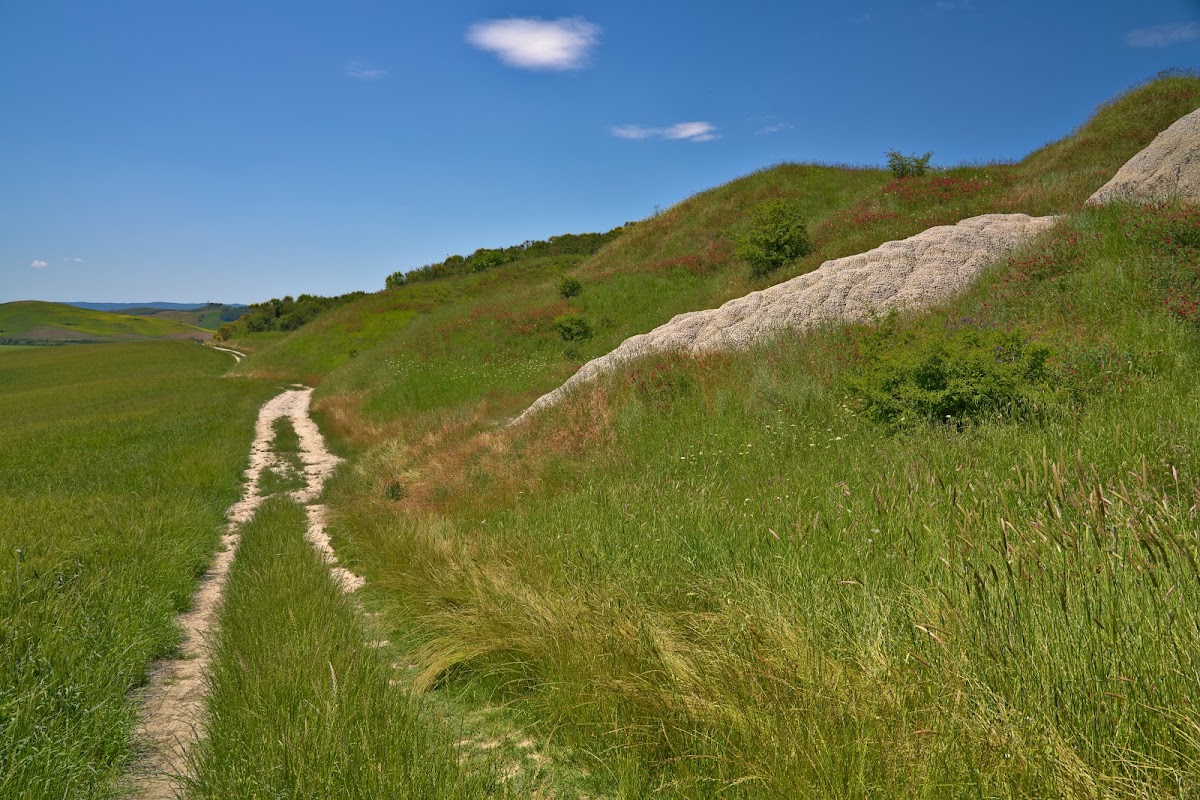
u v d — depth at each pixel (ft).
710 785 8.70
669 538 17.13
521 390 63.67
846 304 44.83
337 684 11.64
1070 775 6.52
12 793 9.37
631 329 79.97
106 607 17.60
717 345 44.16
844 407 28.55
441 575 19.19
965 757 7.09
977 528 12.34
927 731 7.32
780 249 76.69
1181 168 42.24
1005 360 25.49
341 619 16.71
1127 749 6.64
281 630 15.48
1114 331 27.25
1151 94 82.79
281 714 10.88
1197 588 8.32
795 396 31.35
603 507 22.44
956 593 9.89
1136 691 7.18
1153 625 7.84
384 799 8.55
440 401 69.62
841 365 34.50
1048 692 7.36
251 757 9.74
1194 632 7.39
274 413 88.58
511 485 31.27
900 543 13.03
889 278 45.78
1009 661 8.10
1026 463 16.06
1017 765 6.79
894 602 10.66
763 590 12.16
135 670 15.26
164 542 25.82
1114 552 9.54
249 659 14.03
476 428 49.65
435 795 8.68
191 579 23.97
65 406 101.65
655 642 11.78
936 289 43.80
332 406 83.15
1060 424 19.80
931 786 6.92
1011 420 21.86
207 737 11.63
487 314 96.17
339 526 32.55
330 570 23.91
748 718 8.98
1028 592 9.07
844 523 15.24
